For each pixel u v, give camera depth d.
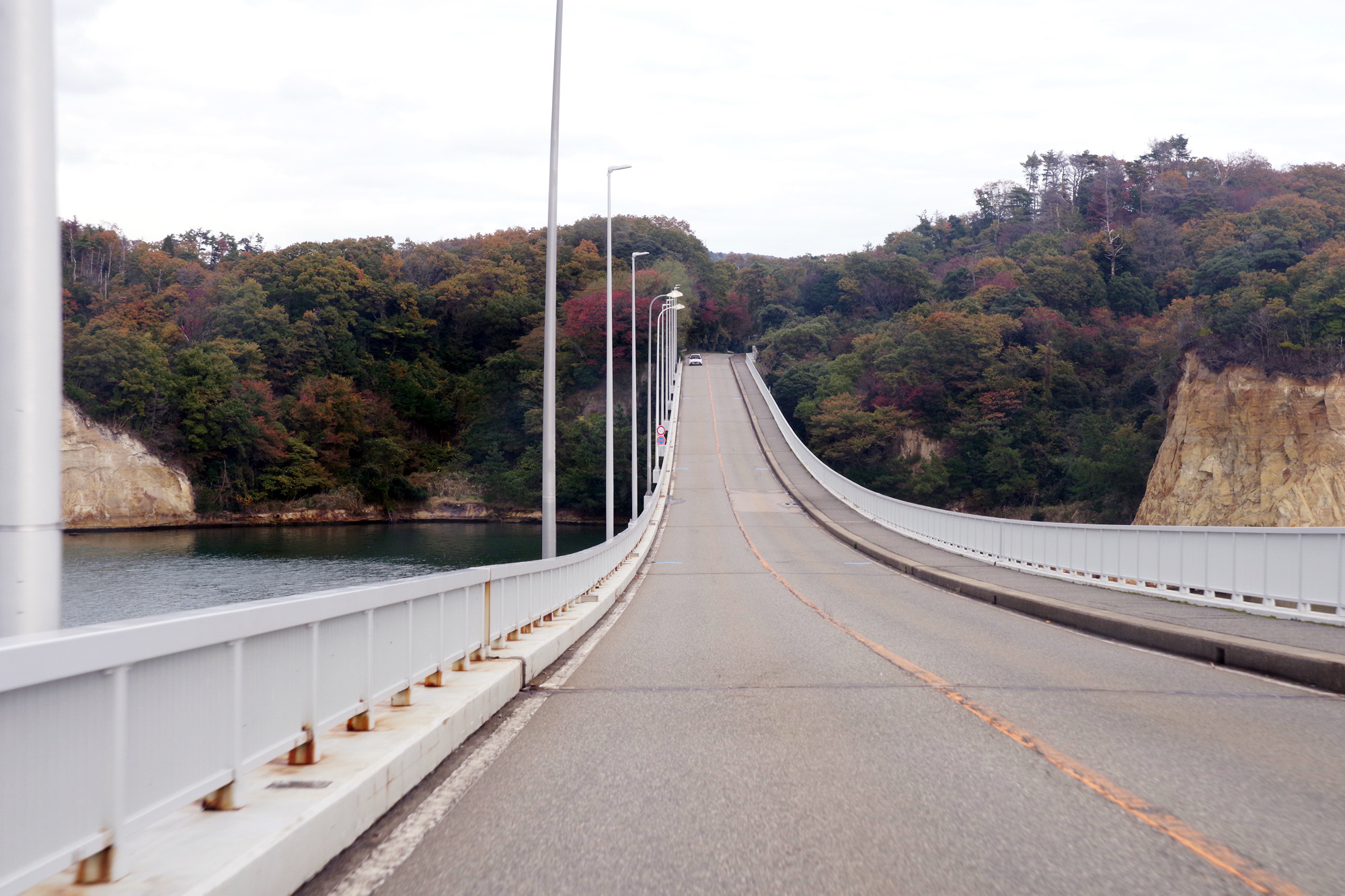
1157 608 15.59
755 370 120.38
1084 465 89.12
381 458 95.94
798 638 13.74
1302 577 13.86
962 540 31.95
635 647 13.06
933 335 109.12
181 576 46.00
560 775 6.29
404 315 116.12
